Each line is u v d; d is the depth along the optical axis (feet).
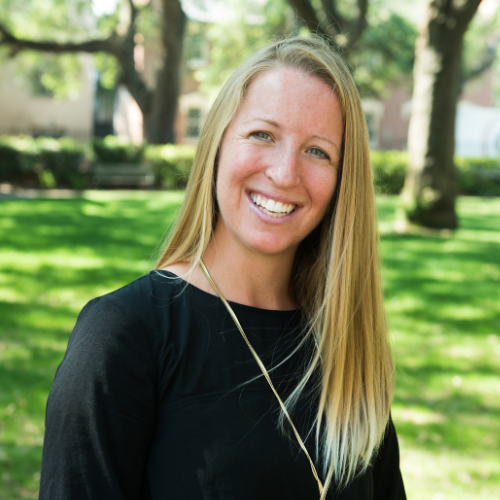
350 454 4.38
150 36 80.94
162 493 3.68
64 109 84.17
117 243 30.66
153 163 64.18
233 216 4.35
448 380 15.31
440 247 34.53
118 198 53.01
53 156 60.90
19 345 15.62
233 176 4.29
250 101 4.30
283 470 3.90
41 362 14.60
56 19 74.54
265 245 4.29
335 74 4.33
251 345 4.24
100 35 76.69
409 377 15.38
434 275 27.37
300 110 4.23
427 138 39.83
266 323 4.39
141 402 3.72
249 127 4.26
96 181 63.16
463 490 10.77
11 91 82.28
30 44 64.23
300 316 4.71
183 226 4.64
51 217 38.37
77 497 3.49
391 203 53.98
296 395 4.20
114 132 102.68
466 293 24.23
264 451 3.86
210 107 4.58
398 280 26.00
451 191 40.42
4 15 73.92
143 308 3.95
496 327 19.97
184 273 4.34
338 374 4.44
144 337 3.86
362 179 4.61
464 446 12.21
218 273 4.49
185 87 91.15
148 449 3.78
